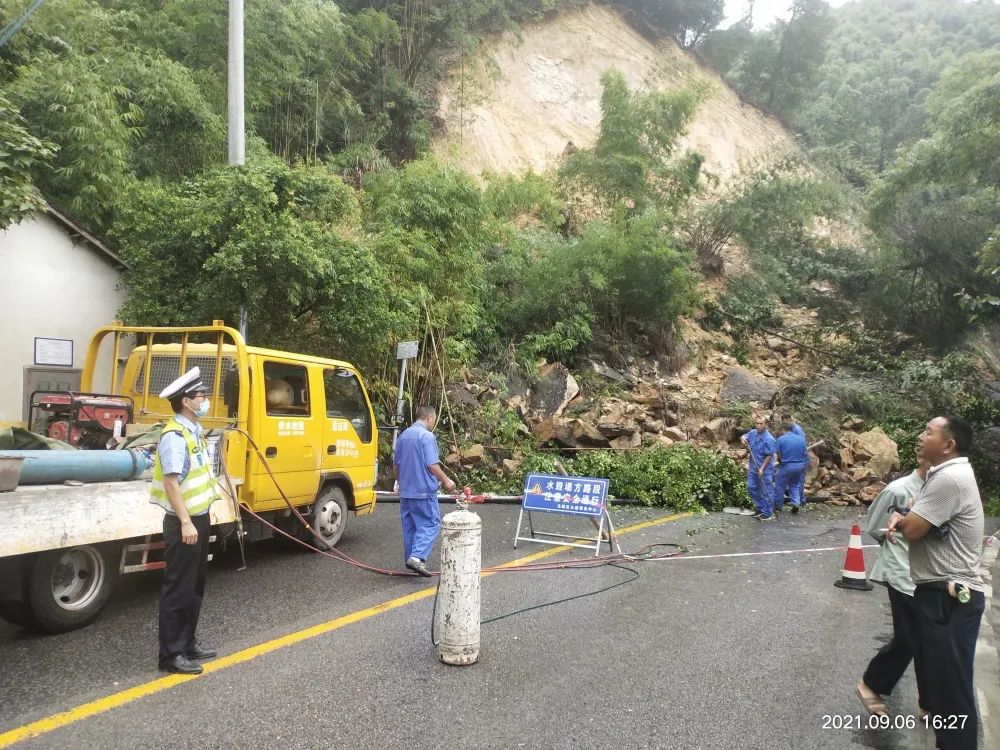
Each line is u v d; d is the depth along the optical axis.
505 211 18.38
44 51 11.40
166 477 4.46
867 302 23.98
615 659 5.08
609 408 14.91
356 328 10.84
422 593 6.54
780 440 12.55
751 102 39.84
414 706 4.20
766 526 11.30
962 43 61.72
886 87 48.16
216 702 4.17
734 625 6.00
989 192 20.92
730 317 22.83
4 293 10.39
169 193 10.52
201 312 9.92
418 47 22.95
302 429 7.53
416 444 7.12
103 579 5.45
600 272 17.72
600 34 33.56
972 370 20.41
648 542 9.51
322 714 4.05
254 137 14.29
